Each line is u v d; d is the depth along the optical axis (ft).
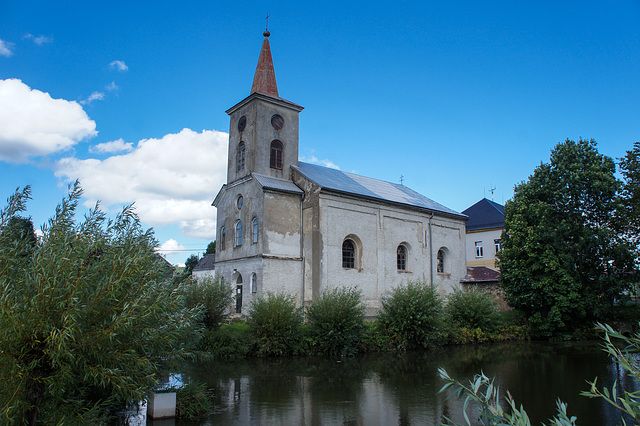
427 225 104.53
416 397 40.45
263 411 35.40
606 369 55.62
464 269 112.78
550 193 95.30
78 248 23.31
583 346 80.59
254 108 89.92
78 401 23.95
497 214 159.22
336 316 68.23
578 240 93.56
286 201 84.89
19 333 20.30
